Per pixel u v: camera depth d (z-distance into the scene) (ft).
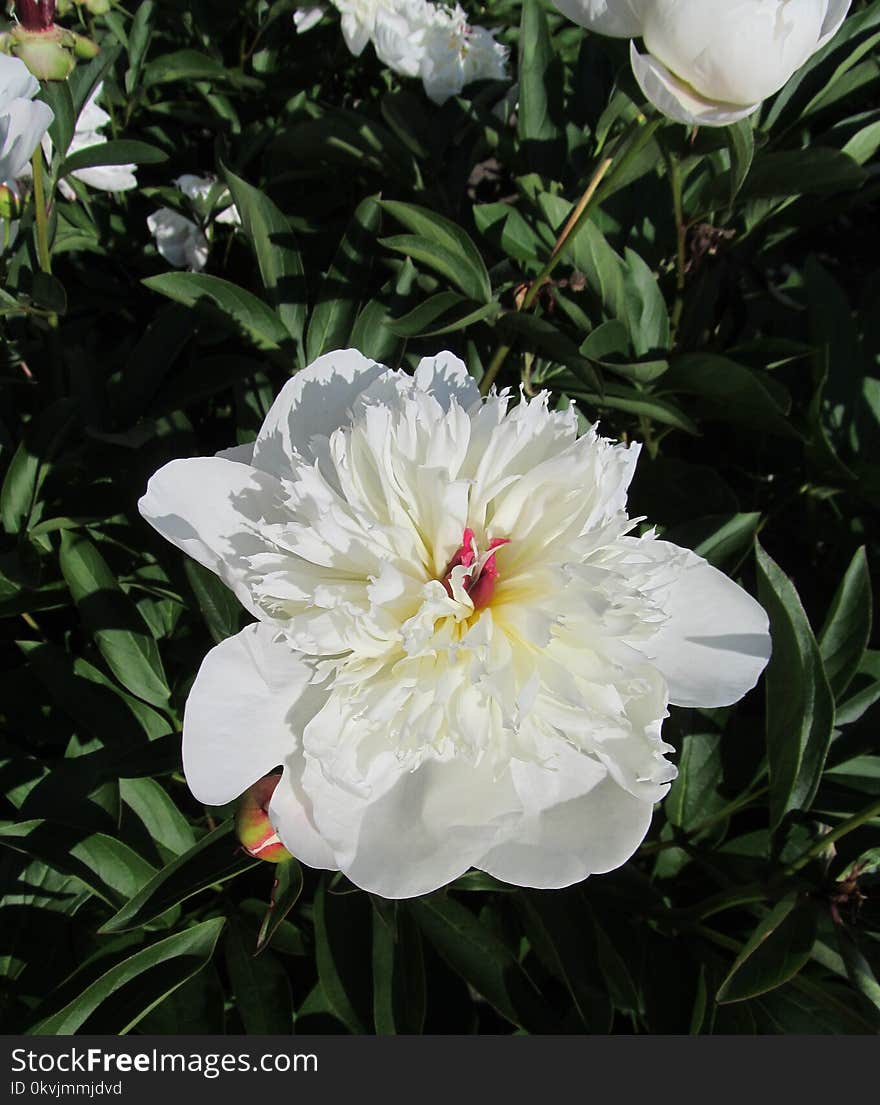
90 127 1.48
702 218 1.36
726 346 1.74
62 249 1.63
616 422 1.47
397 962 1.02
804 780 1.01
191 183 1.62
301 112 1.68
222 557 0.84
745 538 1.16
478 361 1.38
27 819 1.01
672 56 0.95
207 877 0.90
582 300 1.42
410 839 0.80
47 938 1.10
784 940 0.95
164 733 1.16
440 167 1.62
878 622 1.52
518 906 1.18
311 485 0.80
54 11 1.15
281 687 0.81
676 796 1.21
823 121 1.91
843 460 1.52
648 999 1.09
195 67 1.69
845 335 1.52
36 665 1.16
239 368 1.33
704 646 0.89
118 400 1.32
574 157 1.52
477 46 1.59
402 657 0.82
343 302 1.31
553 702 0.81
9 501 1.20
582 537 0.82
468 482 0.80
